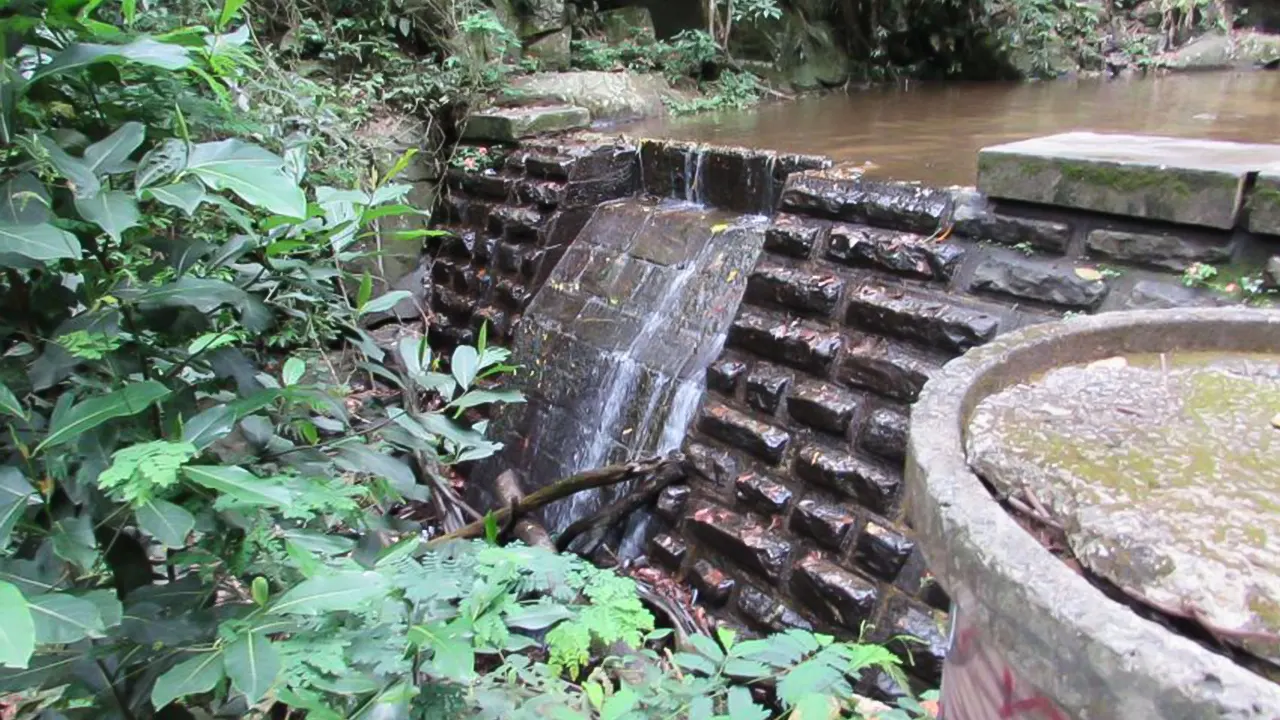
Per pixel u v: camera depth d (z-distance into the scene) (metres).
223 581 1.32
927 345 2.36
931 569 0.78
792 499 2.52
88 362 1.19
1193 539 0.68
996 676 0.72
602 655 1.78
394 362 2.97
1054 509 0.77
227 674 0.95
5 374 1.12
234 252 1.41
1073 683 0.61
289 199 1.10
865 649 1.21
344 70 4.90
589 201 4.14
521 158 4.38
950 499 0.75
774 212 3.48
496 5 5.55
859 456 2.41
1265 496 0.75
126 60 1.14
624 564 2.86
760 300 2.80
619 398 3.38
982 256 2.35
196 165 1.11
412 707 1.11
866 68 7.88
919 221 2.49
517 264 4.21
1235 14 8.27
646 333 3.43
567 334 3.74
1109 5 8.27
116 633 1.07
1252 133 3.91
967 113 5.20
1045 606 0.62
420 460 2.85
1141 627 0.58
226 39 1.37
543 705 1.33
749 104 6.27
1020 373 1.04
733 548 2.57
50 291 1.20
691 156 3.86
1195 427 0.89
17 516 0.97
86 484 1.07
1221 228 1.92
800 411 2.55
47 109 1.19
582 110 4.79
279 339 1.72
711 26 6.57
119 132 1.13
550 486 2.96
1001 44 7.65
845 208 2.67
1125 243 2.08
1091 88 6.59
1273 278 1.86
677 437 3.08
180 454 0.95
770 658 1.28
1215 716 0.53
